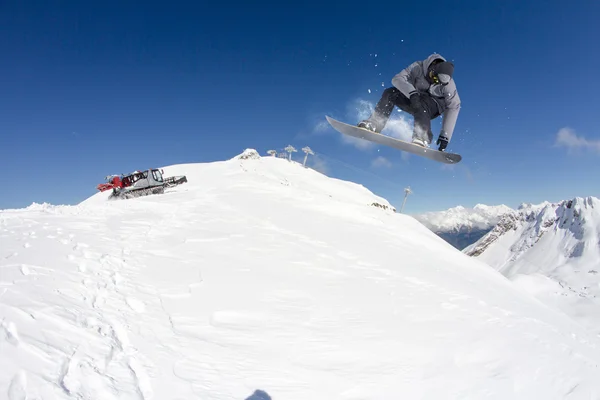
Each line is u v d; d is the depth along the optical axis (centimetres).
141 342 536
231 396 473
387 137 694
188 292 768
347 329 738
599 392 689
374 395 545
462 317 930
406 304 946
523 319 1087
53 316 500
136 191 2359
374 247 1571
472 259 2450
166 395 439
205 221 1455
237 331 653
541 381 683
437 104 680
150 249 1002
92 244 924
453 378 627
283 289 891
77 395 376
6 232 945
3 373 360
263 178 3172
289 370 564
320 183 4025
